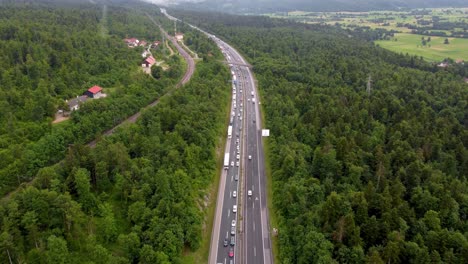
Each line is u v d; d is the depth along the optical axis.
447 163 171.62
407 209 135.38
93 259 116.69
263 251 138.50
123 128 194.50
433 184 151.38
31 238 117.75
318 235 123.00
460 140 196.62
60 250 111.81
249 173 189.12
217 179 183.00
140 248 121.50
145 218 131.12
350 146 178.12
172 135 182.38
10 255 109.75
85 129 196.62
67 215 121.12
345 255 119.69
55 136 182.12
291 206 145.62
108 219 126.94
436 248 122.94
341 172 163.62
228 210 160.88
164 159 161.62
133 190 138.50
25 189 131.75
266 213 159.25
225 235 146.50
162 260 117.06
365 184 160.88
